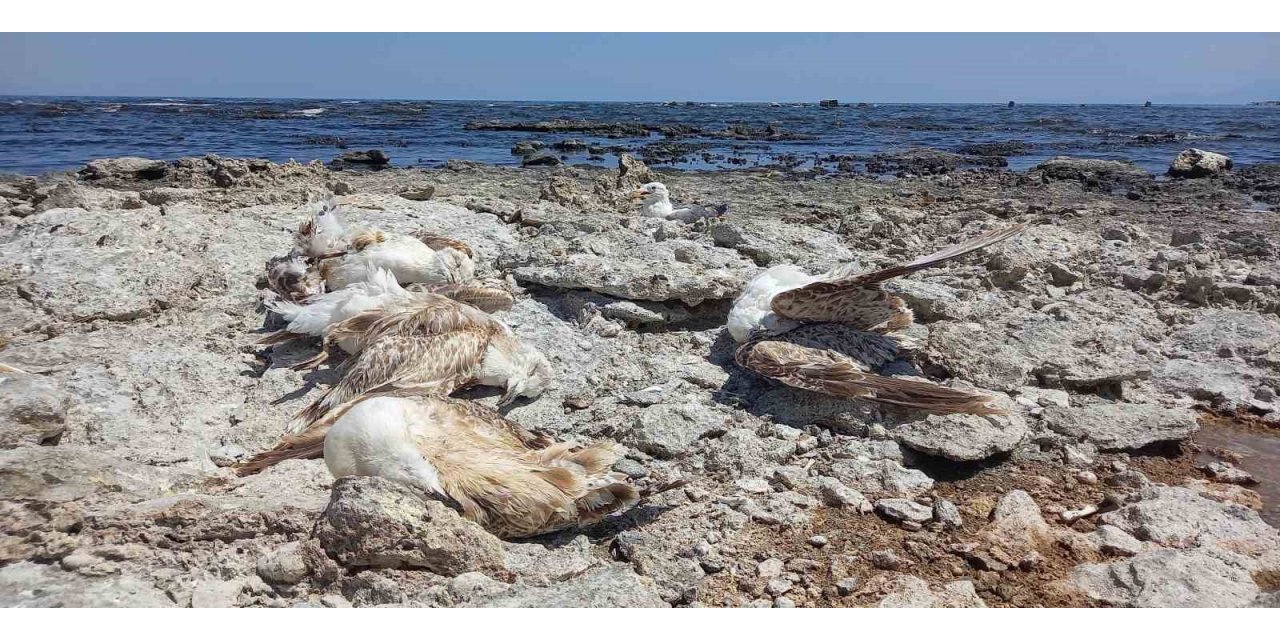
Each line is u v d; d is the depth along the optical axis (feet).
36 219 6.15
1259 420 4.35
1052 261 6.66
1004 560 3.11
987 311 5.49
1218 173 14.94
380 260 5.25
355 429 3.12
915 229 8.21
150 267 5.46
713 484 3.66
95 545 2.81
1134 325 5.38
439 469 3.13
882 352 4.57
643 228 7.27
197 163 11.74
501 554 2.99
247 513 3.05
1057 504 3.54
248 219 6.59
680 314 5.36
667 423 3.98
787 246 6.61
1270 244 7.63
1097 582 2.97
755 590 2.96
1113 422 4.09
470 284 5.19
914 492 3.59
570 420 4.19
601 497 3.24
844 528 3.33
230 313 5.16
